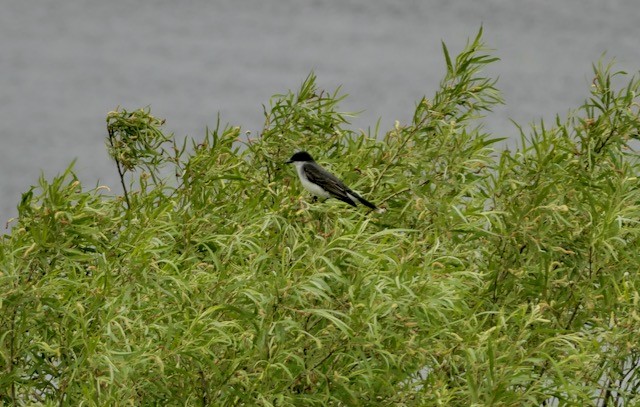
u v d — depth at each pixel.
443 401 11.39
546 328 12.73
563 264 13.60
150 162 15.68
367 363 11.10
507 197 14.04
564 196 13.73
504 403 11.23
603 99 14.62
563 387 11.73
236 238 13.08
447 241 14.14
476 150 14.93
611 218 12.98
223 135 15.46
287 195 14.60
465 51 15.20
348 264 12.27
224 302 11.97
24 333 11.78
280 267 12.34
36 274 12.11
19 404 12.05
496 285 13.32
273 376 11.69
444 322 12.25
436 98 15.25
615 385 12.63
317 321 11.62
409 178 14.90
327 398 11.46
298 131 16.06
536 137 14.20
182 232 14.09
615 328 12.20
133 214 14.48
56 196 11.84
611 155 14.47
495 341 11.45
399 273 11.95
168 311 12.48
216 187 15.74
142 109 15.65
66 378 11.69
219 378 11.47
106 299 12.09
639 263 13.16
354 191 14.57
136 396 11.73
